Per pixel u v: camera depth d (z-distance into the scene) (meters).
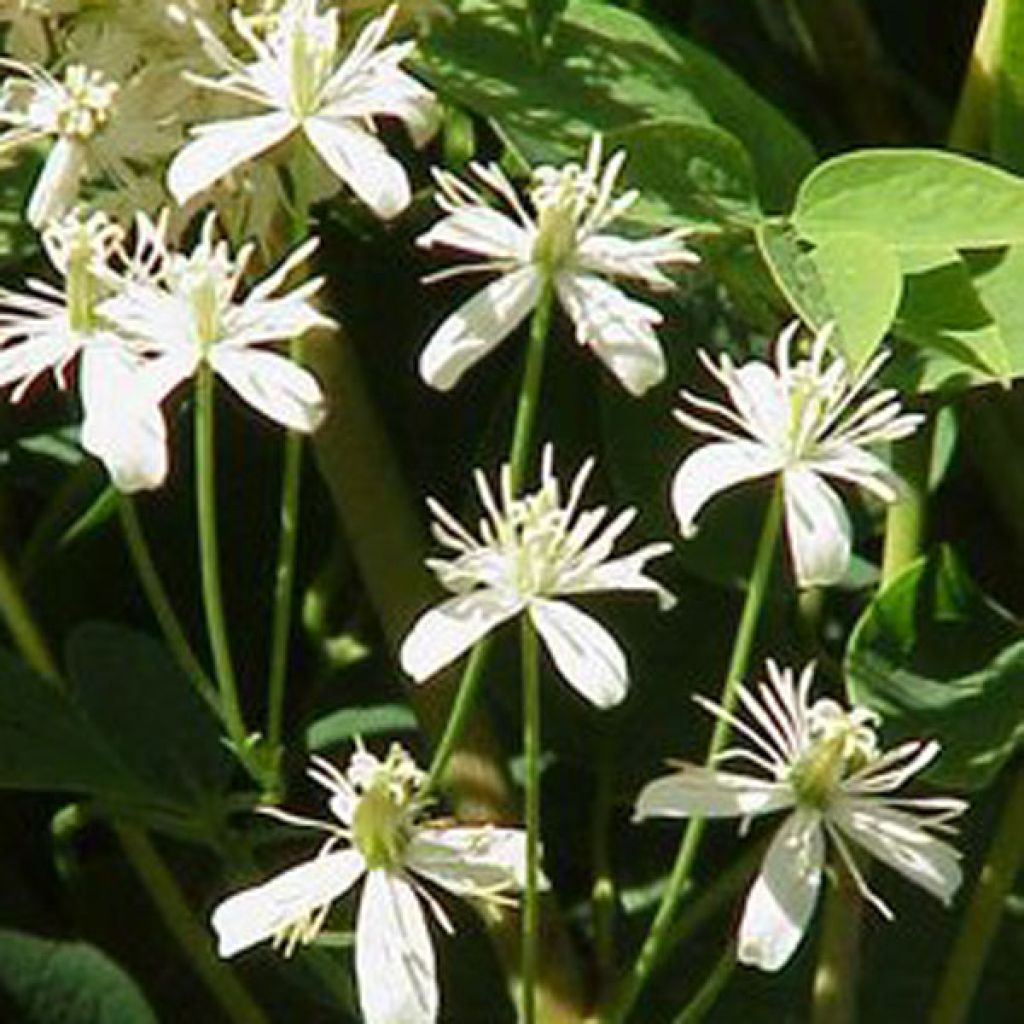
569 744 0.74
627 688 0.70
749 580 0.73
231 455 0.76
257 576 0.76
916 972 0.74
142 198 0.70
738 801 0.67
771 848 0.67
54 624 0.75
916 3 0.80
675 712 0.74
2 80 0.73
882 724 0.71
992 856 0.72
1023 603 0.76
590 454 0.74
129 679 0.72
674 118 0.70
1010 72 0.72
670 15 0.77
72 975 0.71
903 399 0.72
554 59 0.71
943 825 0.69
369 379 0.76
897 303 0.68
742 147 0.70
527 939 0.67
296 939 0.67
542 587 0.67
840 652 0.75
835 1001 0.72
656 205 0.70
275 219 0.71
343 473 0.73
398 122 0.76
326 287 0.76
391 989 0.67
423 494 0.76
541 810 0.75
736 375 0.68
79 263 0.68
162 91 0.70
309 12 0.69
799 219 0.69
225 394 0.76
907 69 0.79
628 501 0.73
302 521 0.76
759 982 0.73
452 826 0.68
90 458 0.75
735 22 0.78
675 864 0.72
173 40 0.70
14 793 0.75
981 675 0.71
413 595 0.73
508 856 0.67
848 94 0.77
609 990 0.72
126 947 0.74
